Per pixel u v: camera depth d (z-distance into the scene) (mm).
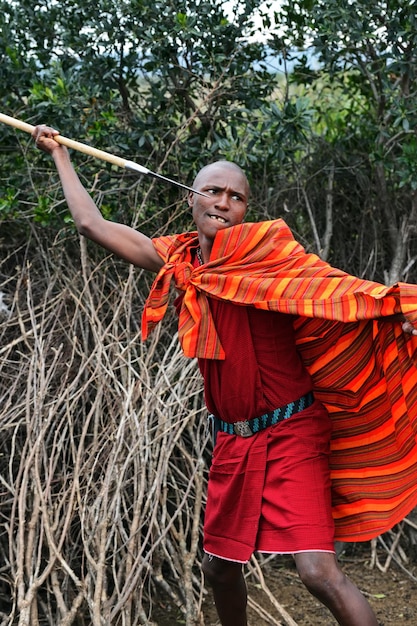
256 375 3770
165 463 4898
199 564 5051
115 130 6227
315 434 3812
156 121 6316
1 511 5113
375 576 5660
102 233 4031
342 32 5977
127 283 5770
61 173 4125
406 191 6641
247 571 5555
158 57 6105
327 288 3678
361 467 4090
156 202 6422
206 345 3773
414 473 4062
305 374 3938
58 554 4410
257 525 3764
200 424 5395
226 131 6527
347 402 4031
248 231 3801
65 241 6379
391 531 5941
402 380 3957
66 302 6086
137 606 4492
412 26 5848
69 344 5781
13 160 6562
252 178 6605
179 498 5258
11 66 6340
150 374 5633
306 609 5188
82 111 6152
